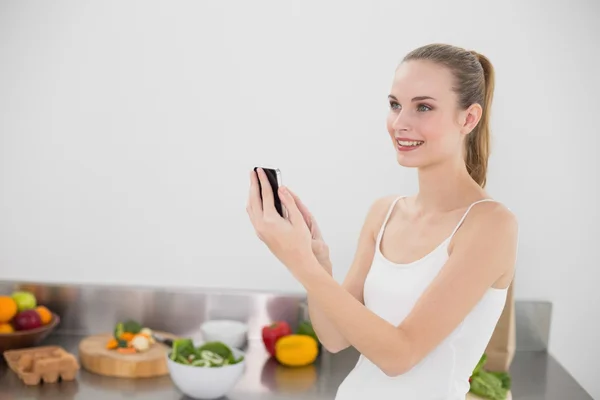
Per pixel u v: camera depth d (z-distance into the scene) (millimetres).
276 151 1922
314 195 1936
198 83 1897
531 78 1871
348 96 1896
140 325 1893
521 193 1908
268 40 1883
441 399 943
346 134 1910
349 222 1943
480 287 883
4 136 1908
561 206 1912
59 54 1883
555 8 1852
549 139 1890
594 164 1897
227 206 1940
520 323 1938
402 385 969
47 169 1922
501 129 1889
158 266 1962
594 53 1860
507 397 1616
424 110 914
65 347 1864
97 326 1955
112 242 1950
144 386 1676
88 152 1918
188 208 1940
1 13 1864
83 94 1897
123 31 1880
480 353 954
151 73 1894
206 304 1948
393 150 1912
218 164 1925
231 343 1870
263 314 1958
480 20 1863
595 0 1844
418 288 954
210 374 1562
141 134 1915
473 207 931
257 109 1906
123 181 1930
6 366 1752
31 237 1945
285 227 784
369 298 1027
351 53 1883
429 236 978
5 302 1802
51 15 1870
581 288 1938
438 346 949
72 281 1959
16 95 1895
